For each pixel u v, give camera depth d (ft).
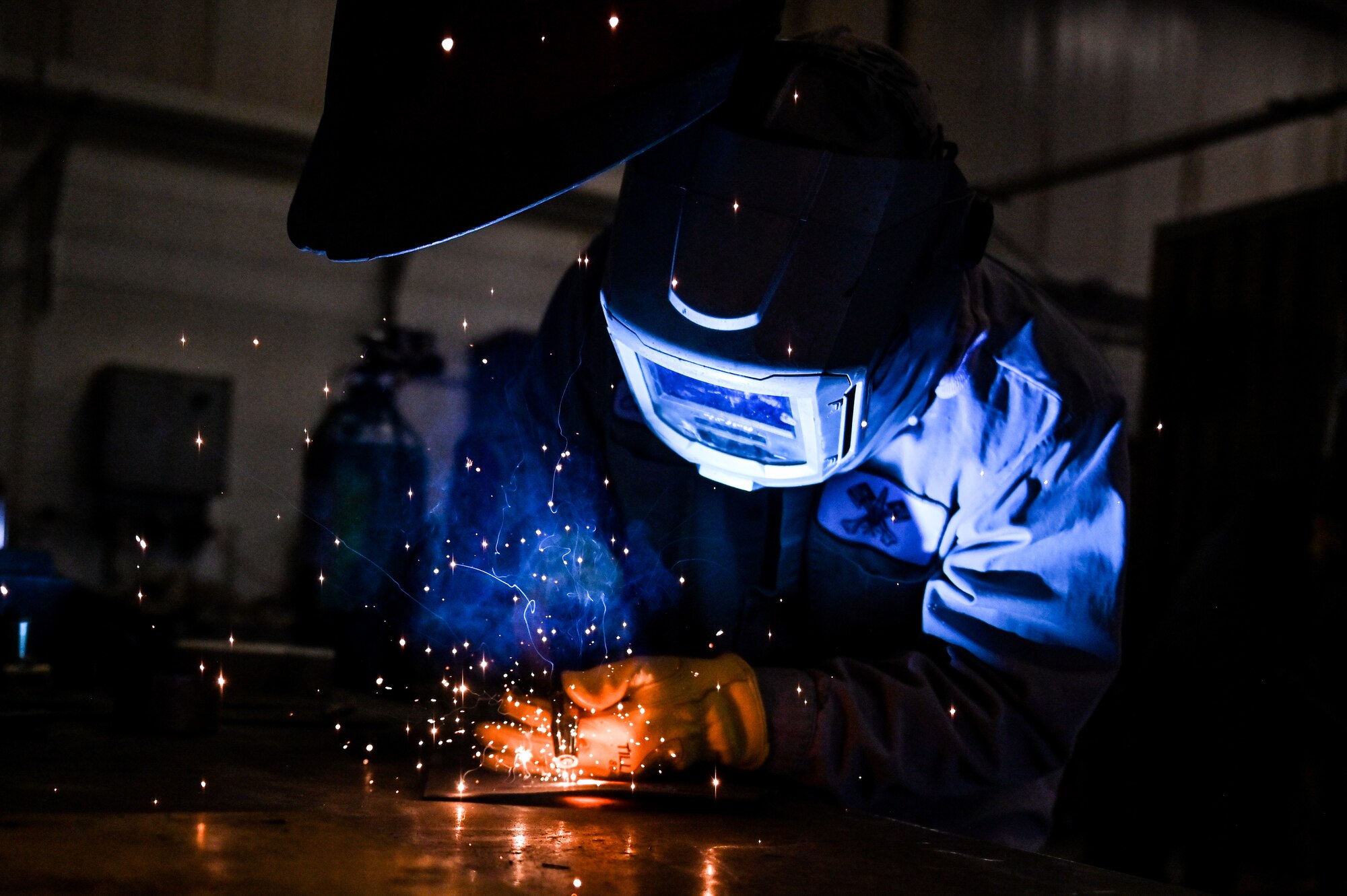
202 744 5.23
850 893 2.96
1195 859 12.34
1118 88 37.09
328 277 29.14
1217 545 12.43
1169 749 12.37
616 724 4.46
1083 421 4.95
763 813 4.18
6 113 26.11
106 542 26.20
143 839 2.98
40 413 26.35
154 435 26.35
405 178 3.94
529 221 30.94
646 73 3.82
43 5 26.40
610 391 5.77
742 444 4.77
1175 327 20.81
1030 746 4.85
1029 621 4.92
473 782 4.23
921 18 33.19
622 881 2.89
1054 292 35.68
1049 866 3.48
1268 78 40.27
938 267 4.61
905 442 5.22
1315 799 14.38
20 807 3.38
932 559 5.40
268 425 28.40
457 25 4.06
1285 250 19.21
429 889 2.64
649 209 4.43
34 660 7.66
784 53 4.58
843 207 4.22
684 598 5.85
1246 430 19.39
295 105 29.04
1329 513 13.02
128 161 27.30
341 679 9.25
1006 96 34.91
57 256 26.61
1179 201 38.68
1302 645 11.92
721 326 4.21
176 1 27.71
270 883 2.61
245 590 27.68
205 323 27.96
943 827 5.16
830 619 5.62
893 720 4.69
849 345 4.27
